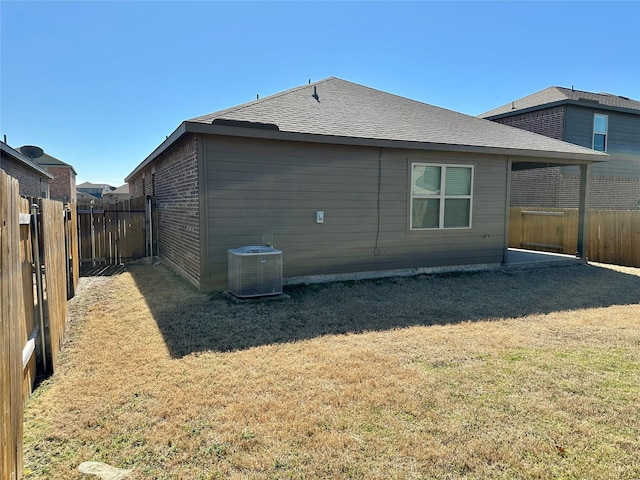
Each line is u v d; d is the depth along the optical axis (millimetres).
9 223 2205
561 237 11648
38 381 3264
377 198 7629
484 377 3354
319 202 7152
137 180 16188
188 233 7324
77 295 6480
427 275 8078
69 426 2590
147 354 3848
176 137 6574
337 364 3605
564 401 2947
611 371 3508
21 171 13578
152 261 10633
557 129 14656
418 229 8070
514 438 2477
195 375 3359
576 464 2240
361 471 2166
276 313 5312
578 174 14727
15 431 2074
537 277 8125
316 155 7051
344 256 7457
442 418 2697
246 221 6637
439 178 8195
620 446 2406
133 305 5746
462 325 4859
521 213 12953
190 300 5977
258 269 5953
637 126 16094
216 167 6371
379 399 2945
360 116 8258
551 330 4680
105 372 3434
